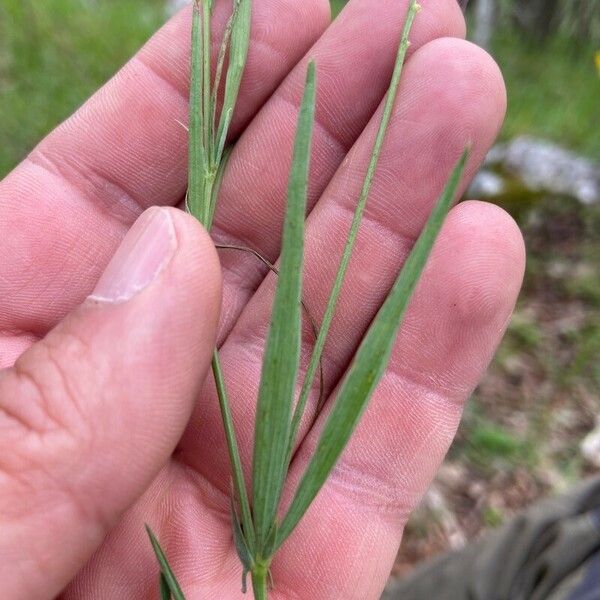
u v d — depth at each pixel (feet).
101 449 0.19
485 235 0.25
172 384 0.19
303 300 0.27
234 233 0.29
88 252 0.29
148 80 0.29
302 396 0.20
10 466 0.18
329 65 0.27
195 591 0.26
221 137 0.23
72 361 0.19
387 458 0.27
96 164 0.29
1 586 0.18
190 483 0.27
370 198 0.26
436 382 0.26
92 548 0.20
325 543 0.27
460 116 0.25
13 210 0.29
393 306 0.17
